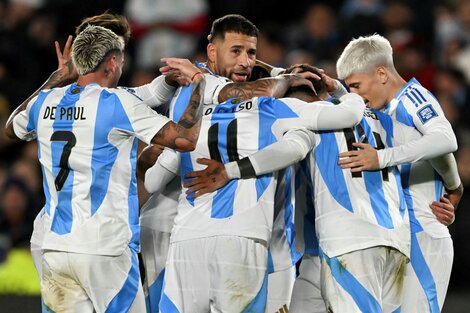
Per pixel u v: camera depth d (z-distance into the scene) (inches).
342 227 839.7
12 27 2000.5
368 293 831.1
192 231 851.4
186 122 831.1
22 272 1483.8
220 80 889.5
